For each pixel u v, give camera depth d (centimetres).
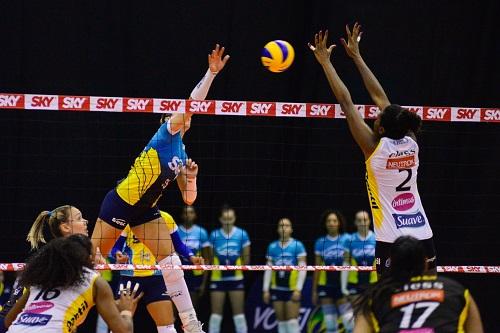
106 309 1387
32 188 2384
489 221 2520
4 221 2378
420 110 1830
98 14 2336
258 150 2450
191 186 1836
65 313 1358
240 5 2378
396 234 1598
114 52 2342
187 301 1783
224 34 2377
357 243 2441
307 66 2392
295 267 1858
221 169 2439
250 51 2383
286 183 2466
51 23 2320
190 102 1742
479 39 2461
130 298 1448
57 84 2325
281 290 2459
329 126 2470
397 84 2447
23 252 2388
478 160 2519
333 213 2419
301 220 2477
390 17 2436
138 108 1738
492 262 2525
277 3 2384
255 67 2384
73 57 2330
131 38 2347
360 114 1716
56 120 2388
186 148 2425
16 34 2309
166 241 1784
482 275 2591
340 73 2414
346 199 2486
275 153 2455
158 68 2358
